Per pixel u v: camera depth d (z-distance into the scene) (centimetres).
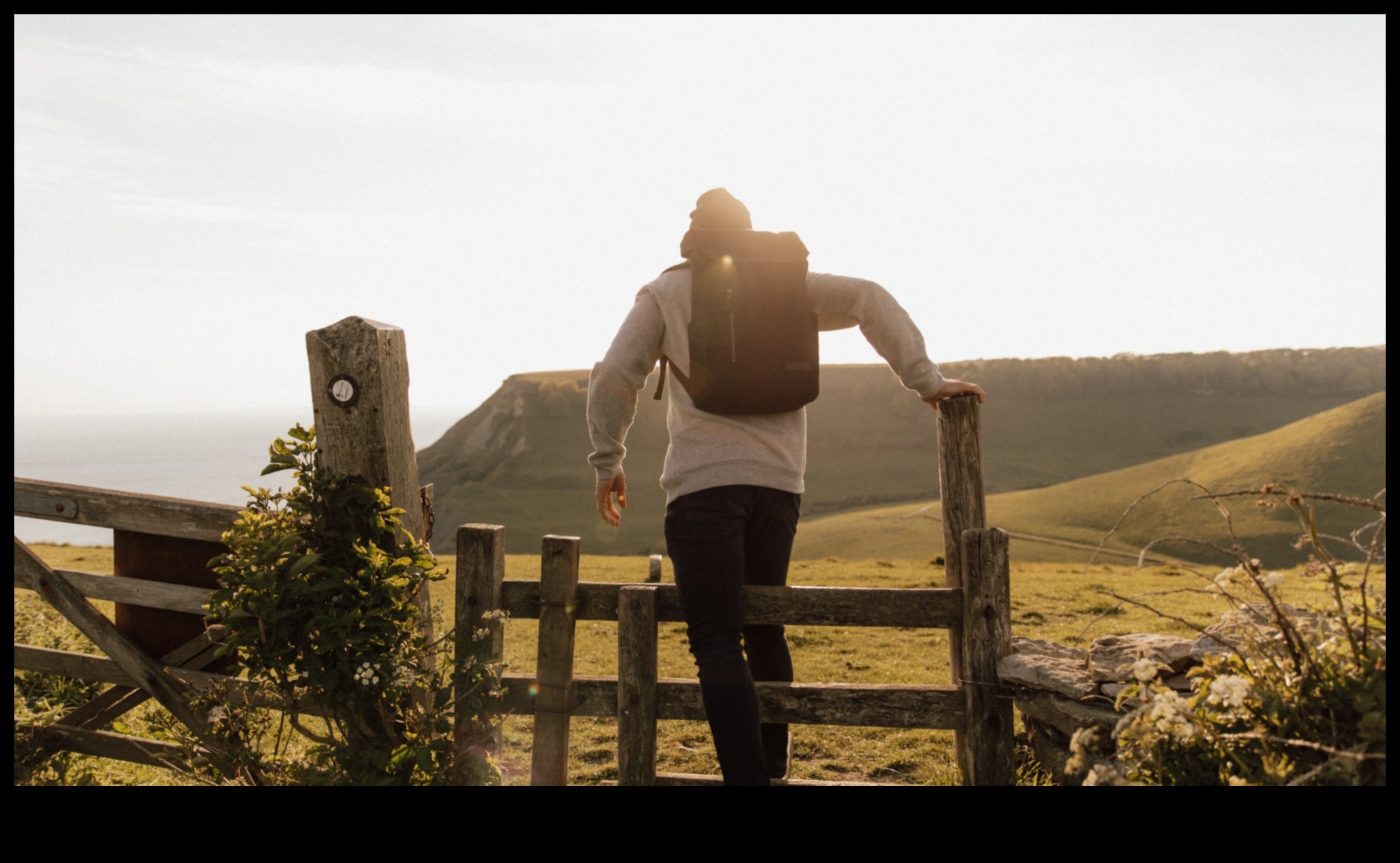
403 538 297
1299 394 17838
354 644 270
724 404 252
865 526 9188
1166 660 281
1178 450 15338
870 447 14612
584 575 1819
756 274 258
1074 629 877
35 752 331
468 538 294
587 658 783
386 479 295
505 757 371
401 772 274
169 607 331
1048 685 279
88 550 1781
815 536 8931
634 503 12006
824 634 844
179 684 331
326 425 295
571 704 288
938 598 281
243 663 279
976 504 287
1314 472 7925
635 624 279
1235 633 241
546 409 16212
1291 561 5941
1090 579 1422
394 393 297
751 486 254
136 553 339
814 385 257
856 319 275
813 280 271
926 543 8056
